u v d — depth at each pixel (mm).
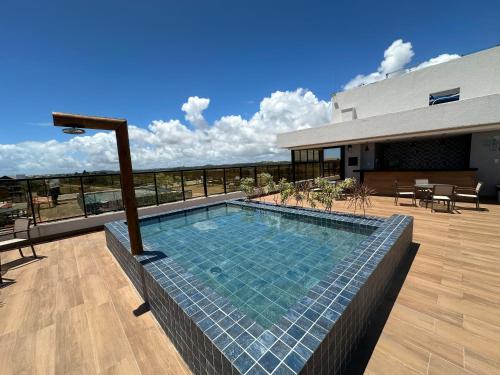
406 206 6988
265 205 6504
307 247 4160
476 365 1639
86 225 5711
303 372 1147
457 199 7434
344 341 1639
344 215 4926
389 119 7676
